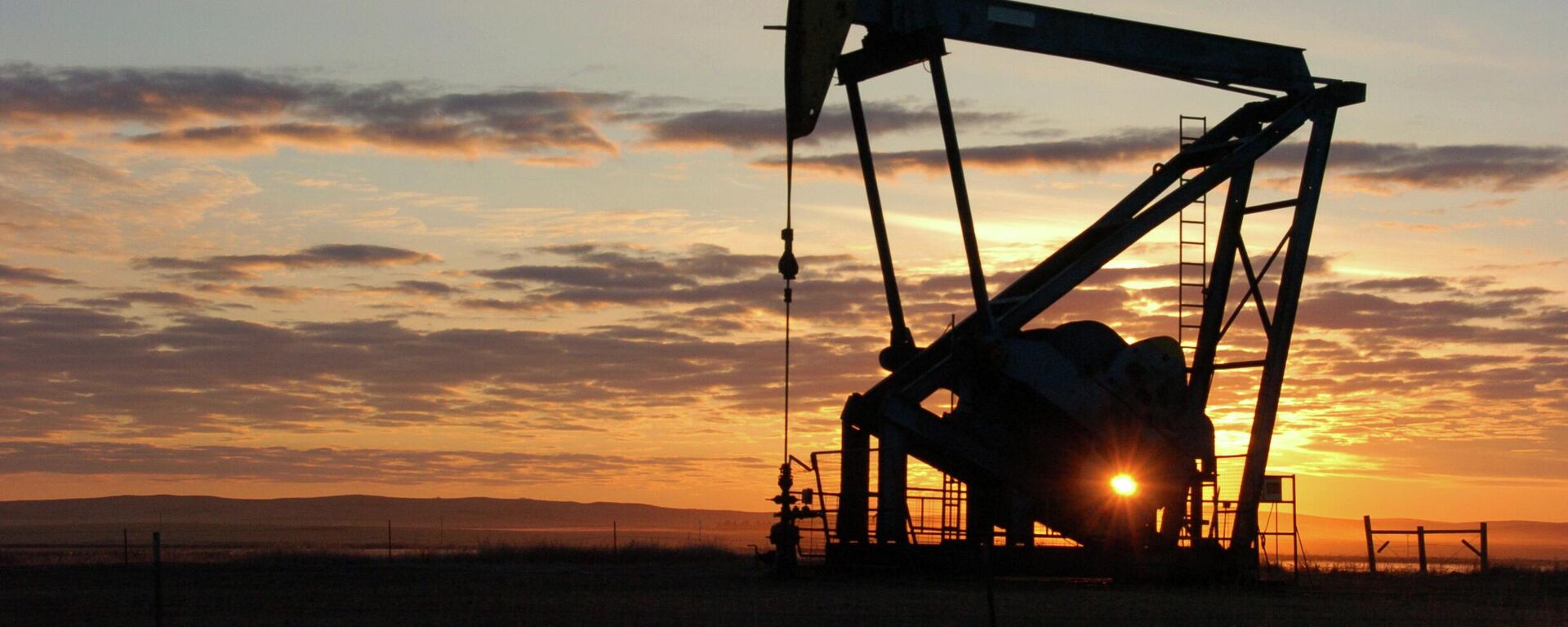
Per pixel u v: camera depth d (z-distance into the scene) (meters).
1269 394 27.95
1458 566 51.19
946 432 26.45
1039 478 26.81
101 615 19.64
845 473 26.75
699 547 54.78
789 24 24.53
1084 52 27.55
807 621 17.86
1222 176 28.50
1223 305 28.77
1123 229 27.92
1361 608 21.20
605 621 17.86
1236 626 17.78
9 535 151.88
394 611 19.78
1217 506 27.69
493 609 19.88
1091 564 26.44
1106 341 27.52
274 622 18.17
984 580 25.94
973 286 25.89
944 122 25.62
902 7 25.78
